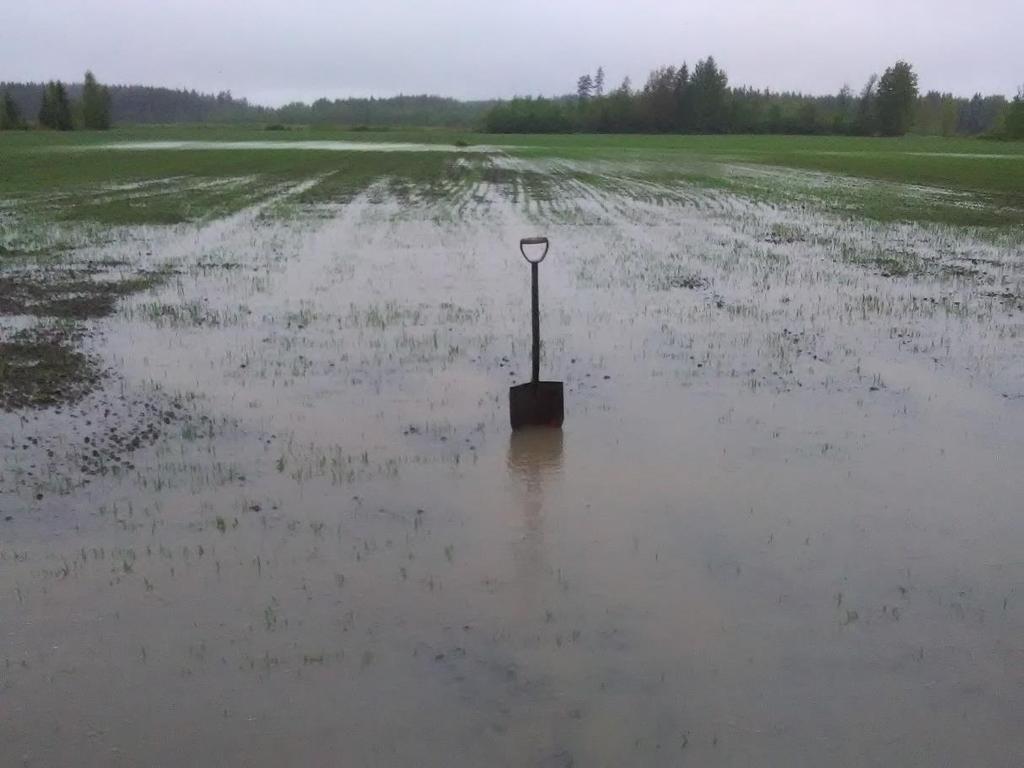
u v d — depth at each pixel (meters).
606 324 12.70
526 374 10.31
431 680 4.84
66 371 10.04
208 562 6.02
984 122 154.25
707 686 4.81
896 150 75.19
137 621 5.36
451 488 7.21
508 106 127.25
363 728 4.48
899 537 6.48
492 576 5.87
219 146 68.75
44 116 110.19
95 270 16.45
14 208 26.02
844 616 5.47
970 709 4.68
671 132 122.44
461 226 23.22
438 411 9.05
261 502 6.92
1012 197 32.78
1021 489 7.33
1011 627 5.40
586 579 5.84
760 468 7.68
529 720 4.54
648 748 4.36
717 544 6.33
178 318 12.79
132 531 6.45
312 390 9.68
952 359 11.16
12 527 6.46
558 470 7.59
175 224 22.95
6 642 5.15
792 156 63.22
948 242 21.14
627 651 5.09
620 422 8.77
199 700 4.68
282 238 20.73
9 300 13.68
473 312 13.36
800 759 4.31
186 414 8.87
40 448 7.88
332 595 5.64
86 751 4.34
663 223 24.52
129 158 51.78
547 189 34.72
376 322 12.69
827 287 15.58
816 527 6.61
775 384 10.06
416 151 63.41
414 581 5.80
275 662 4.98
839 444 8.27
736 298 14.57
